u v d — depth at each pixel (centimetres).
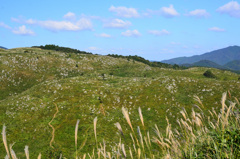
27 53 10131
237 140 178
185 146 191
